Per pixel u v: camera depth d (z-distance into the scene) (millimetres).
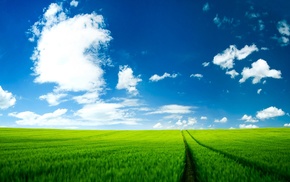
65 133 62500
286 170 10312
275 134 59406
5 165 11438
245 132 68500
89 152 19000
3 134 50719
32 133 57000
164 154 17688
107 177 8602
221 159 14602
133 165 11852
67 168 10789
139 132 74188
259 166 12219
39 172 9836
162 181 8094
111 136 57844
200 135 59438
